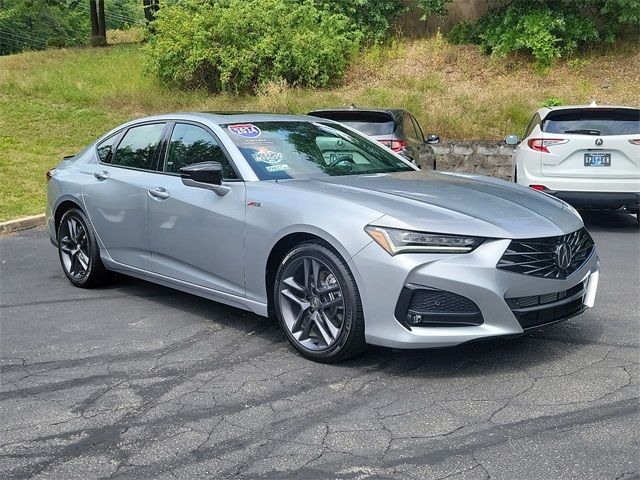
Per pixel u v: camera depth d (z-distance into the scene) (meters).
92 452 3.25
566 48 17.53
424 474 2.97
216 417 3.60
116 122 16.41
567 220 4.38
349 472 3.01
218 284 4.93
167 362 4.42
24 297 6.04
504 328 3.89
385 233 3.91
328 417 3.56
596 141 8.82
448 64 18.17
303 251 4.26
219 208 4.81
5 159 13.45
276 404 3.74
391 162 5.59
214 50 17.50
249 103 17.05
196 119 5.40
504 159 13.77
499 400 3.72
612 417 3.48
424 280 3.83
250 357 4.47
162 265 5.39
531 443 3.23
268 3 17.84
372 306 3.94
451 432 3.36
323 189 4.48
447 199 4.32
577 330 4.88
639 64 17.31
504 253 3.88
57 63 21.75
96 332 5.04
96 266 6.09
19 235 9.10
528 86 16.80
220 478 2.99
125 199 5.63
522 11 17.94
